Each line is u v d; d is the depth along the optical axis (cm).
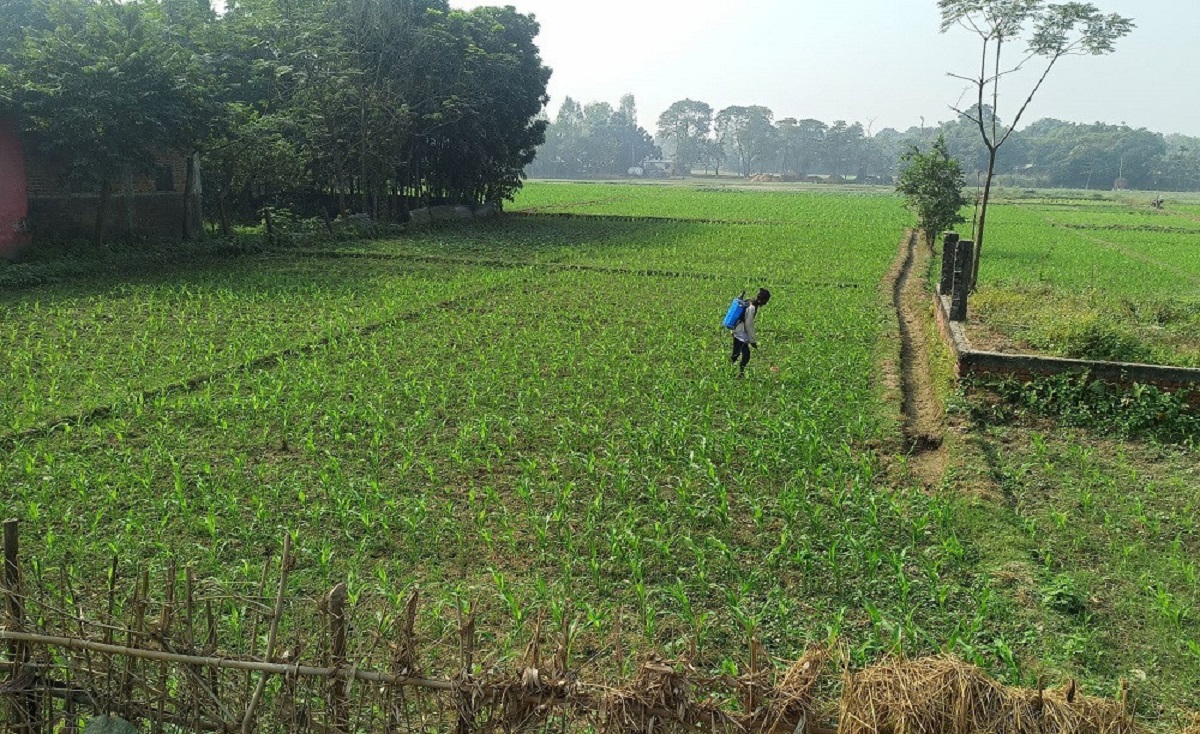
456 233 3762
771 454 1111
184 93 2409
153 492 980
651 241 3609
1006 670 666
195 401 1246
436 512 949
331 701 479
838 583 795
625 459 1112
